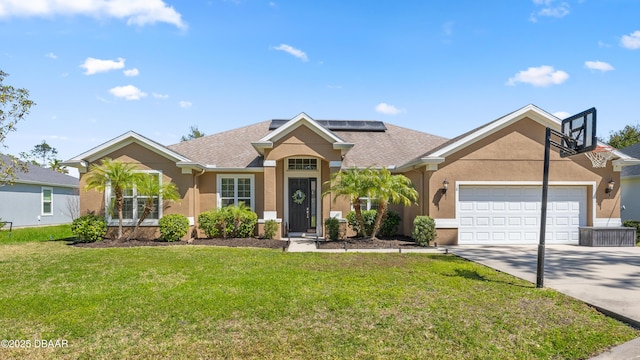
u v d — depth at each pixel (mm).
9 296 6559
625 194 20000
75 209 29953
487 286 7273
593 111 7457
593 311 5828
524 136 14047
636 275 8367
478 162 13922
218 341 4695
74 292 6805
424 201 14359
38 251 11953
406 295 6598
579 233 14055
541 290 6965
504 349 4500
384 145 19719
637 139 38000
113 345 4586
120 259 10117
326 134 15570
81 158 14688
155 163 15078
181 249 12188
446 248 12711
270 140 15617
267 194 15641
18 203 24344
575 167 14133
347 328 5109
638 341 4742
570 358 4309
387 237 15758
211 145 18969
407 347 4543
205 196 16484
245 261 9891
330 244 13438
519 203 14125
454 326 5160
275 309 5820
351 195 13328
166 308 5855
